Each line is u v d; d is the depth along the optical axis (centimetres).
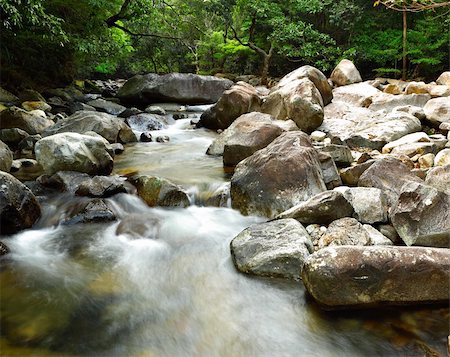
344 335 280
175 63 2791
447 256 294
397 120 747
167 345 276
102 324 294
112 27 1504
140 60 2730
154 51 2586
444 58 1537
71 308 311
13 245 400
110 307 315
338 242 365
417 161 568
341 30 1894
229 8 1869
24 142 749
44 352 263
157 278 358
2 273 355
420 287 288
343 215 405
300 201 449
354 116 907
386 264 286
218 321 301
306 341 278
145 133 898
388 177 473
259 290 334
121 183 514
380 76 1764
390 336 275
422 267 286
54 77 1527
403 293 288
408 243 361
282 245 354
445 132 729
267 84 1833
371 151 656
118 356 263
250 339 282
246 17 1961
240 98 924
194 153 773
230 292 336
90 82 1956
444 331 276
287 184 459
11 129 771
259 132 650
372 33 1698
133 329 290
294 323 295
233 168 652
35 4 816
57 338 277
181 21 1891
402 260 287
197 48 2484
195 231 443
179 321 301
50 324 291
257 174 476
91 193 495
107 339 279
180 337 284
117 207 483
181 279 357
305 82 855
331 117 930
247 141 646
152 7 1391
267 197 460
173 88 1427
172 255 398
